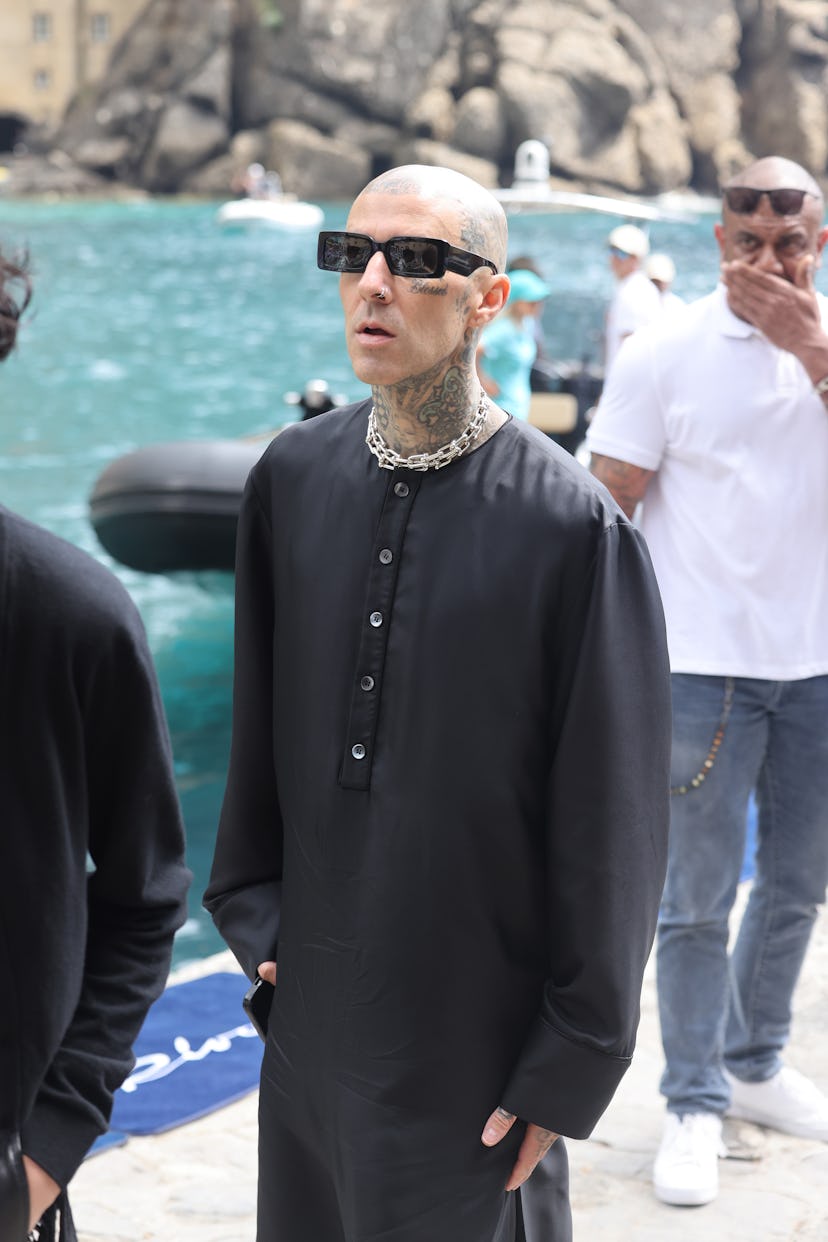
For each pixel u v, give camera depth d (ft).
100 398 61.82
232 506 28.86
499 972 7.16
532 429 7.34
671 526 11.14
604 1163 11.64
